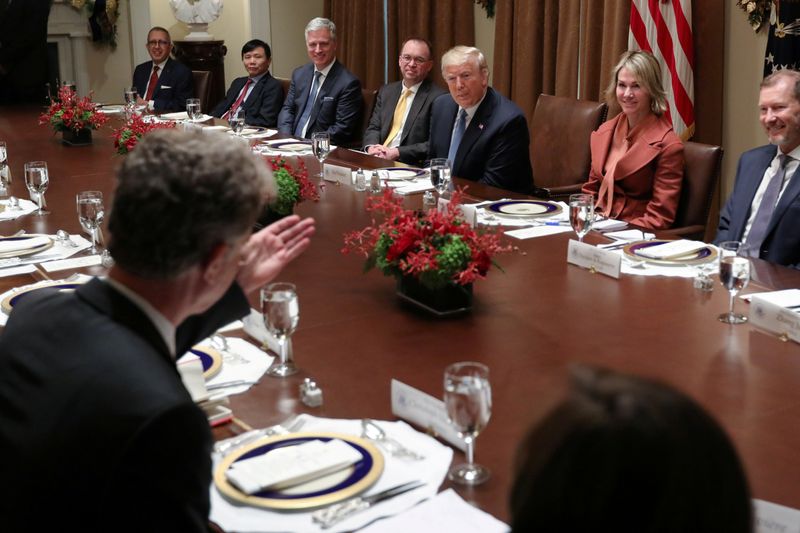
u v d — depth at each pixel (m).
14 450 1.21
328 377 1.89
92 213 2.76
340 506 1.37
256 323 2.08
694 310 2.27
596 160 4.01
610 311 2.26
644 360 1.96
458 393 1.42
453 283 2.22
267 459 1.47
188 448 1.16
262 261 1.68
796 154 3.22
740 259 2.16
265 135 5.19
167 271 1.26
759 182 3.34
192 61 8.53
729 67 5.38
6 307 2.25
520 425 1.66
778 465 1.52
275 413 1.74
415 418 1.67
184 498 1.15
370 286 2.48
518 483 0.68
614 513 0.62
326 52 6.03
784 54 4.87
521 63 6.52
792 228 3.16
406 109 5.52
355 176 3.80
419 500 1.40
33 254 2.81
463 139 4.45
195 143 1.29
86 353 1.24
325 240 2.95
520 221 3.15
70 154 4.70
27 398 1.24
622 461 0.62
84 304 1.31
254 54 6.73
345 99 5.99
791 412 1.71
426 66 5.40
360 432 1.63
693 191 3.70
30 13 7.83
